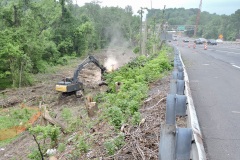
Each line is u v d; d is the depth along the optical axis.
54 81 33.94
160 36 50.94
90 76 36.56
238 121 7.77
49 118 13.95
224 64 23.84
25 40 33.41
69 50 59.78
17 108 20.81
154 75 16.09
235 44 75.50
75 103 20.73
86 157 6.47
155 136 6.52
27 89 28.09
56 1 55.00
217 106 9.41
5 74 31.97
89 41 71.31
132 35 83.56
